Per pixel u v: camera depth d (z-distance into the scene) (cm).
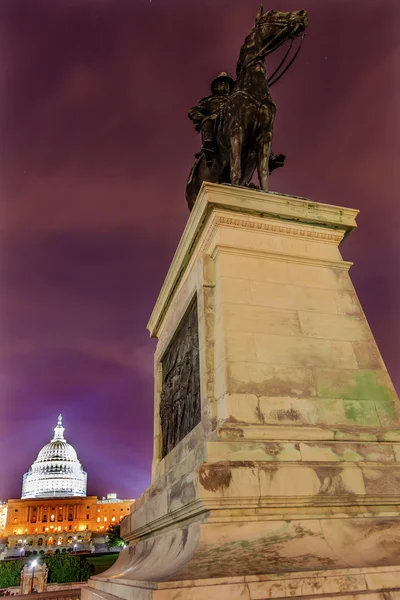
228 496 473
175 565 463
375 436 591
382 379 668
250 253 723
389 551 470
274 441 546
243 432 550
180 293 875
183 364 811
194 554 433
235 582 376
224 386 600
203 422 633
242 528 464
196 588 367
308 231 780
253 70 941
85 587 915
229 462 498
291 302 697
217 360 644
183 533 529
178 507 543
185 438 716
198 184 1088
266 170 912
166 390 941
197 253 809
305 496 495
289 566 418
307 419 600
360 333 703
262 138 922
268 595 375
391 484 532
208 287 710
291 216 771
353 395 639
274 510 487
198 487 470
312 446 548
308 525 482
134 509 893
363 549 470
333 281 744
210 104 1112
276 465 506
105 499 14625
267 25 970
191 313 794
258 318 665
